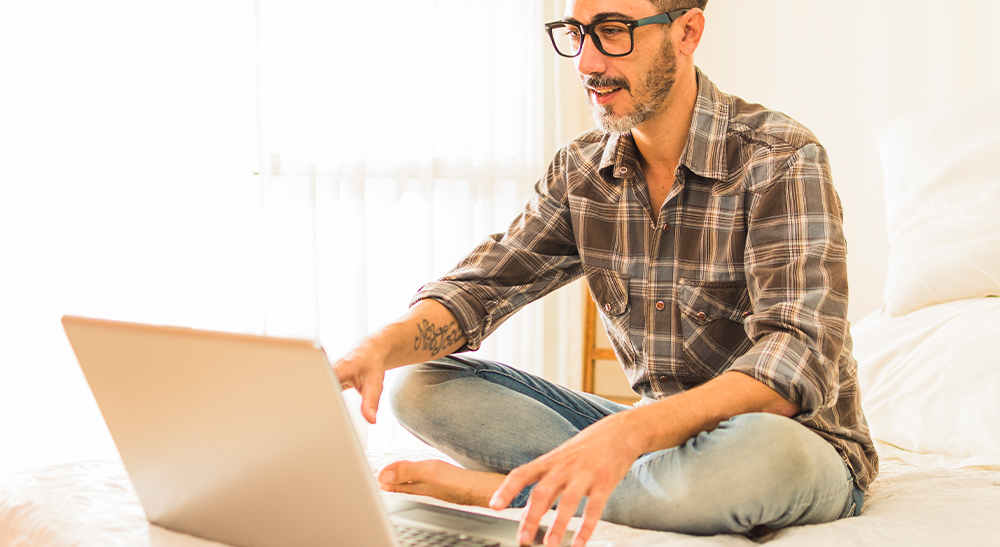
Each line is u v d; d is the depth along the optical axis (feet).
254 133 7.97
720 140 3.55
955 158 6.56
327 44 8.18
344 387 3.08
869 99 7.77
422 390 3.51
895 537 2.57
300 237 8.06
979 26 7.18
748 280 3.24
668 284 3.68
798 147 3.31
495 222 9.20
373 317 8.48
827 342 2.81
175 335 2.02
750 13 8.55
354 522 2.00
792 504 2.56
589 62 3.45
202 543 2.33
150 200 7.58
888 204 7.05
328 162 8.22
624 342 3.89
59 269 7.22
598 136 4.07
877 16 7.70
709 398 2.60
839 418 3.20
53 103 7.19
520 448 3.29
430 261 8.59
